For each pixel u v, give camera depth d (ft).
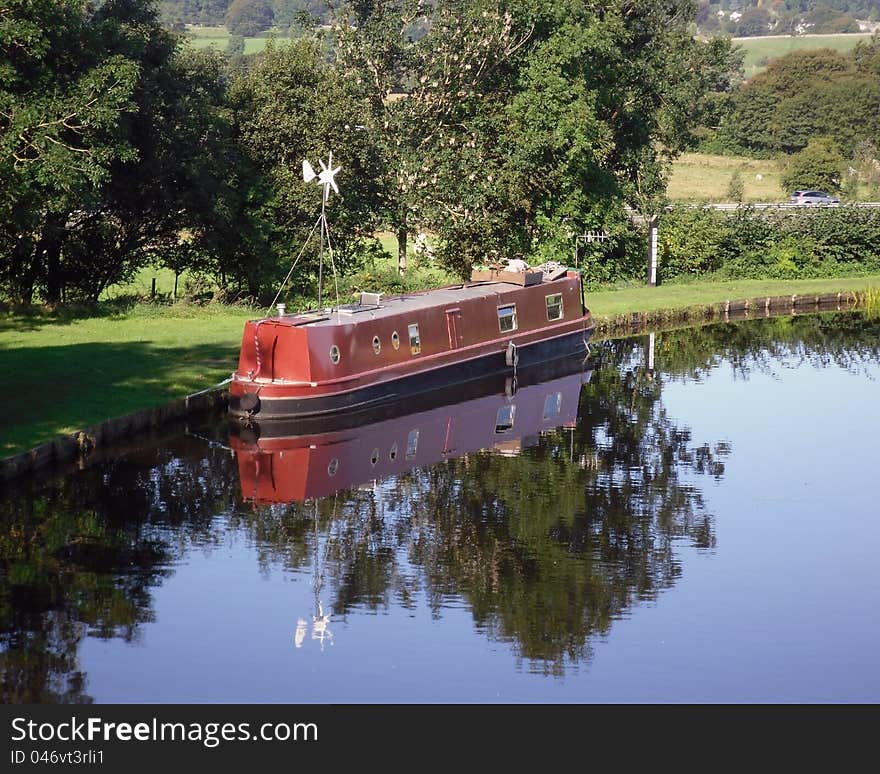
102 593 61.62
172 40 125.39
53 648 55.72
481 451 90.22
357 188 135.54
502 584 64.39
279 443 89.66
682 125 183.32
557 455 89.51
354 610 60.75
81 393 89.25
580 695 53.31
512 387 112.47
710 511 76.74
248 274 132.87
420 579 65.00
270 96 131.13
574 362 124.06
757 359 128.16
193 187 123.34
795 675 55.16
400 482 81.87
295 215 130.31
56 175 100.12
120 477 79.20
